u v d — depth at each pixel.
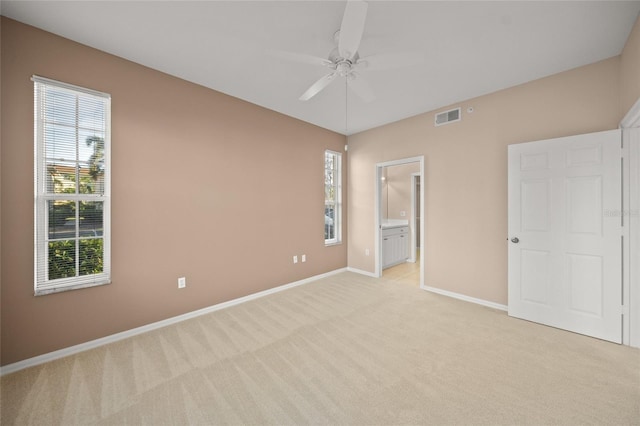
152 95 2.69
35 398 1.74
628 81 2.21
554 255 2.70
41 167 2.15
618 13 1.93
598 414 1.58
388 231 5.37
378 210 4.62
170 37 2.22
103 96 2.40
